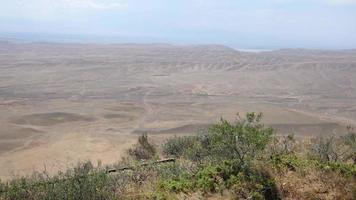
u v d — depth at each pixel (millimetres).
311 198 7039
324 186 7254
